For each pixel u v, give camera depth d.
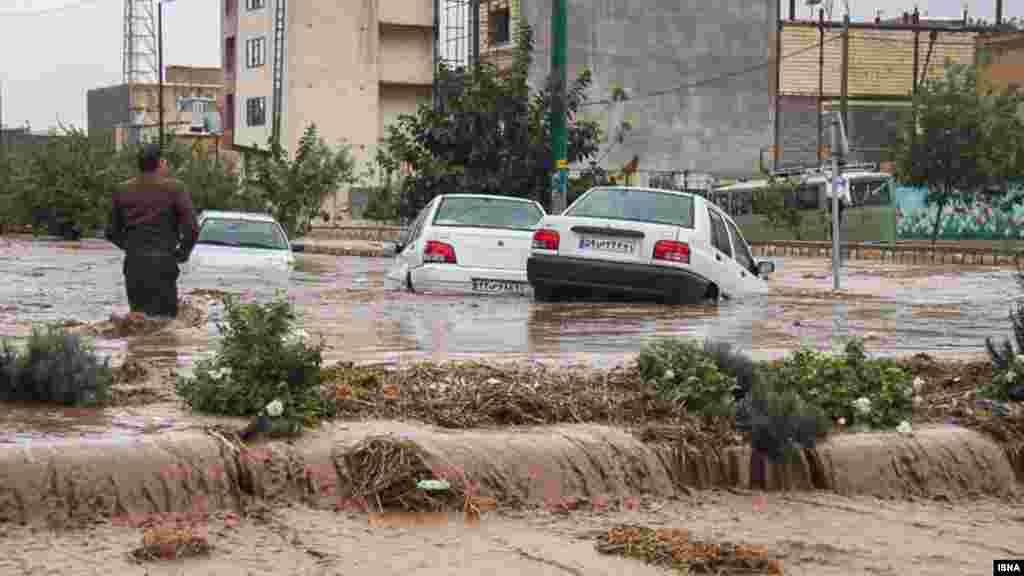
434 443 6.57
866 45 73.19
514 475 6.57
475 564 5.46
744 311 16.66
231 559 5.36
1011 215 59.06
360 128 83.50
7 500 5.65
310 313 15.77
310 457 6.33
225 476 6.10
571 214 17.67
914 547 6.13
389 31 84.88
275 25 81.69
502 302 17.89
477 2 70.44
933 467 7.57
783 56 72.69
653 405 7.75
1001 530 6.58
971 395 9.02
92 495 5.79
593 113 69.12
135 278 13.43
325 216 60.88
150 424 6.74
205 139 90.06
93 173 52.38
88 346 8.02
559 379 8.36
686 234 17.33
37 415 7.01
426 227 19.80
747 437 7.41
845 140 22.28
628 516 6.43
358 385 7.95
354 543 5.66
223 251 23.08
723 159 71.56
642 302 17.86
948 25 74.75
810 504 6.94
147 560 5.27
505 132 35.28
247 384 7.14
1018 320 10.39
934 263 41.62
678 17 70.69
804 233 56.16
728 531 6.29
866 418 8.08
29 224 54.69
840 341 12.80
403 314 15.72
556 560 5.57
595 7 69.38
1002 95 53.56
